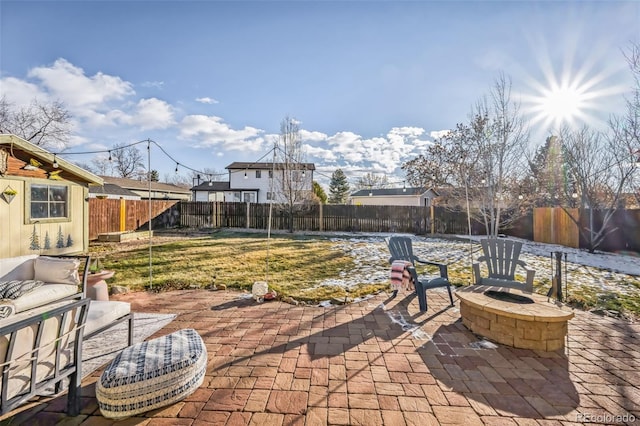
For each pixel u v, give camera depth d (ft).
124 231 40.50
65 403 6.49
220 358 8.48
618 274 19.53
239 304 13.17
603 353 8.92
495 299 10.40
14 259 9.89
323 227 49.83
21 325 4.75
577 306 13.19
